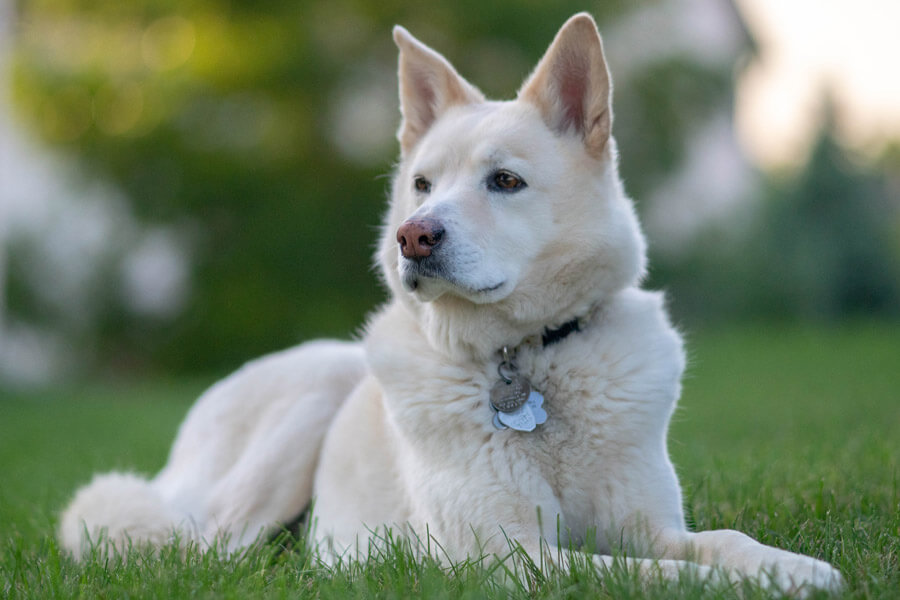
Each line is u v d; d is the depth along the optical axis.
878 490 5.54
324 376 6.20
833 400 11.74
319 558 4.62
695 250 30.05
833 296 32.16
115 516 5.55
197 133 24.75
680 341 5.02
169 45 25.84
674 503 4.62
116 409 15.91
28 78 24.69
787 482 6.02
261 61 24.59
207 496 6.11
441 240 4.64
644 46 28.91
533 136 4.97
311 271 25.03
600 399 4.58
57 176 25.80
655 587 3.54
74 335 25.19
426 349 4.92
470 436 4.59
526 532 4.39
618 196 5.09
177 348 25.39
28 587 4.32
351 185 25.23
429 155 5.18
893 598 3.49
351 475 5.45
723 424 10.19
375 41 25.30
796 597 3.46
